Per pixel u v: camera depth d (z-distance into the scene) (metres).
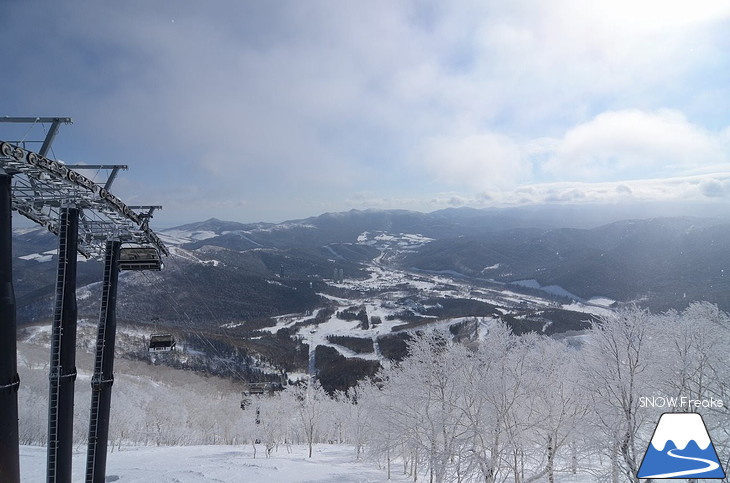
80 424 84.06
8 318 16.17
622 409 28.11
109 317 28.44
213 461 64.12
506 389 33.62
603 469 29.42
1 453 15.84
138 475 50.94
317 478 50.25
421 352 38.56
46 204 22.39
